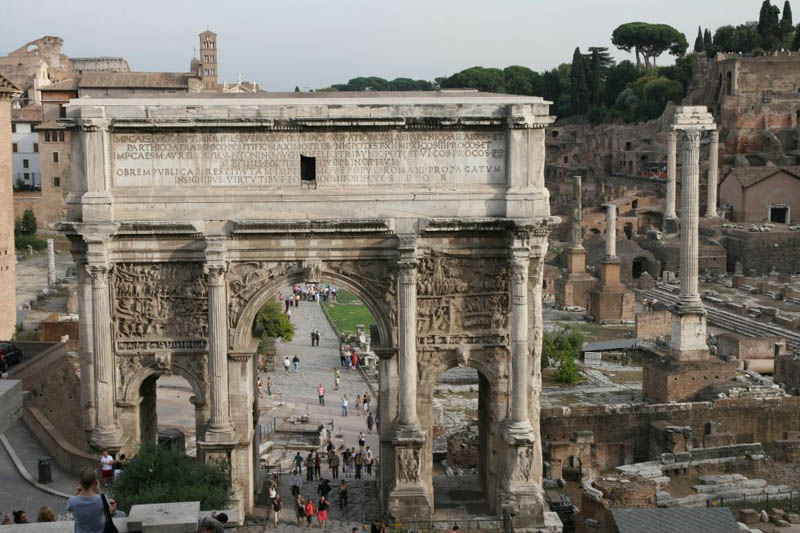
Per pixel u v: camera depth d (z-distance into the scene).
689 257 90.81
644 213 195.50
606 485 58.12
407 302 51.72
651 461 71.12
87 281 52.00
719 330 129.62
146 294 52.28
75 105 50.59
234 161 51.44
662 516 51.16
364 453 70.19
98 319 51.50
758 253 170.38
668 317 121.19
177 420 81.69
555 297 154.00
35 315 121.25
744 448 71.44
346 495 56.66
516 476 52.34
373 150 51.72
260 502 56.25
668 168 174.38
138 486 46.62
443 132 51.84
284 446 76.56
